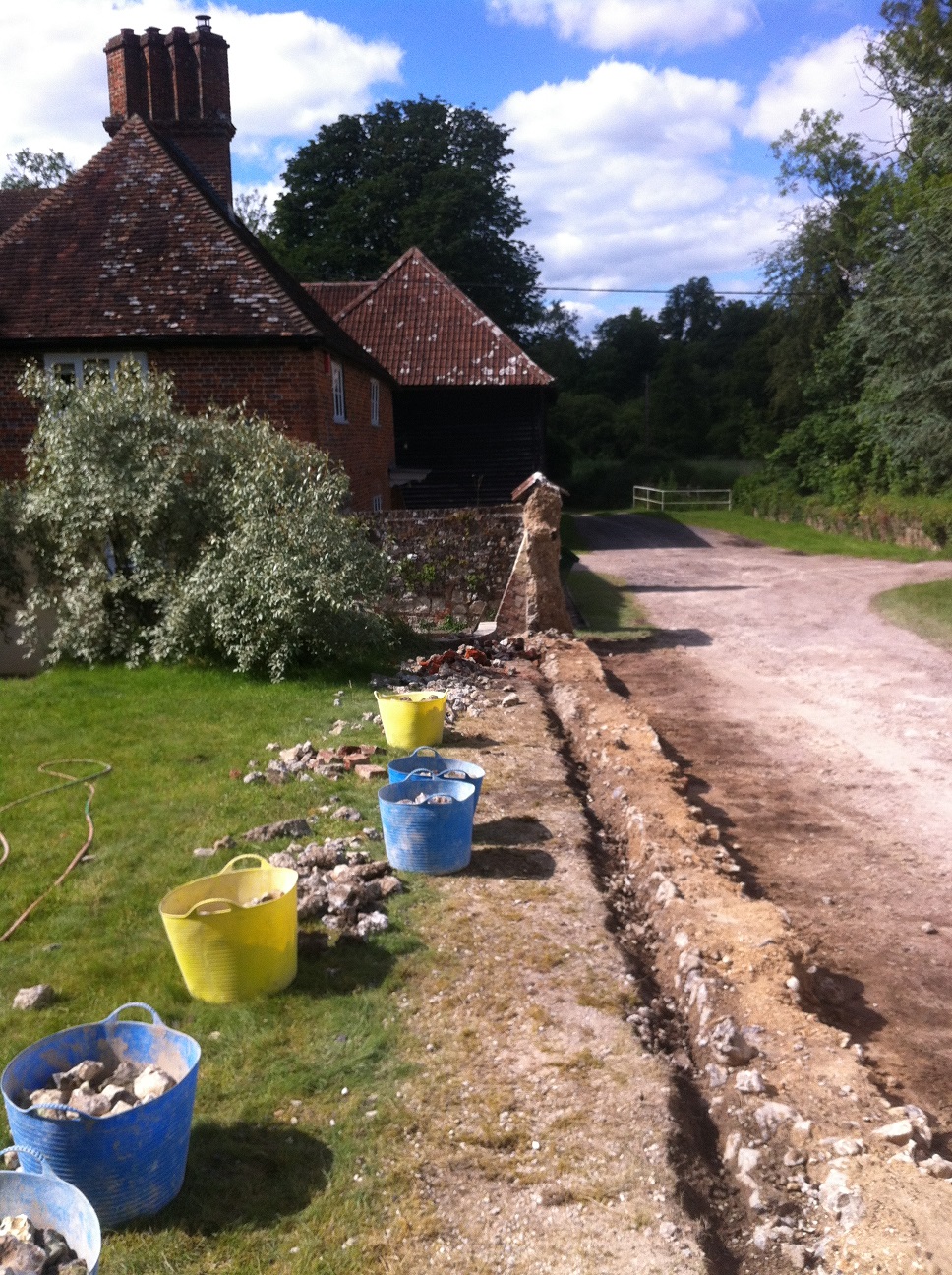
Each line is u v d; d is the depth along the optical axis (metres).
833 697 11.43
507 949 5.12
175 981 4.80
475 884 5.95
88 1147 3.15
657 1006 4.76
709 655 14.19
